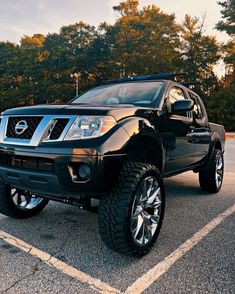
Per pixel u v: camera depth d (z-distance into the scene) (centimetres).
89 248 282
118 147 246
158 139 302
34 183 257
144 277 231
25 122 269
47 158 243
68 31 4216
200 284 222
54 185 246
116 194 249
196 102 463
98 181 237
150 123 296
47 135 252
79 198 273
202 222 357
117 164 247
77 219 365
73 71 4178
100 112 252
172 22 3922
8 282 222
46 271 239
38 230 327
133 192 250
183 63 3725
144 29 3909
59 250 277
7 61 4894
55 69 4184
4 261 254
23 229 329
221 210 407
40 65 4303
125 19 3978
